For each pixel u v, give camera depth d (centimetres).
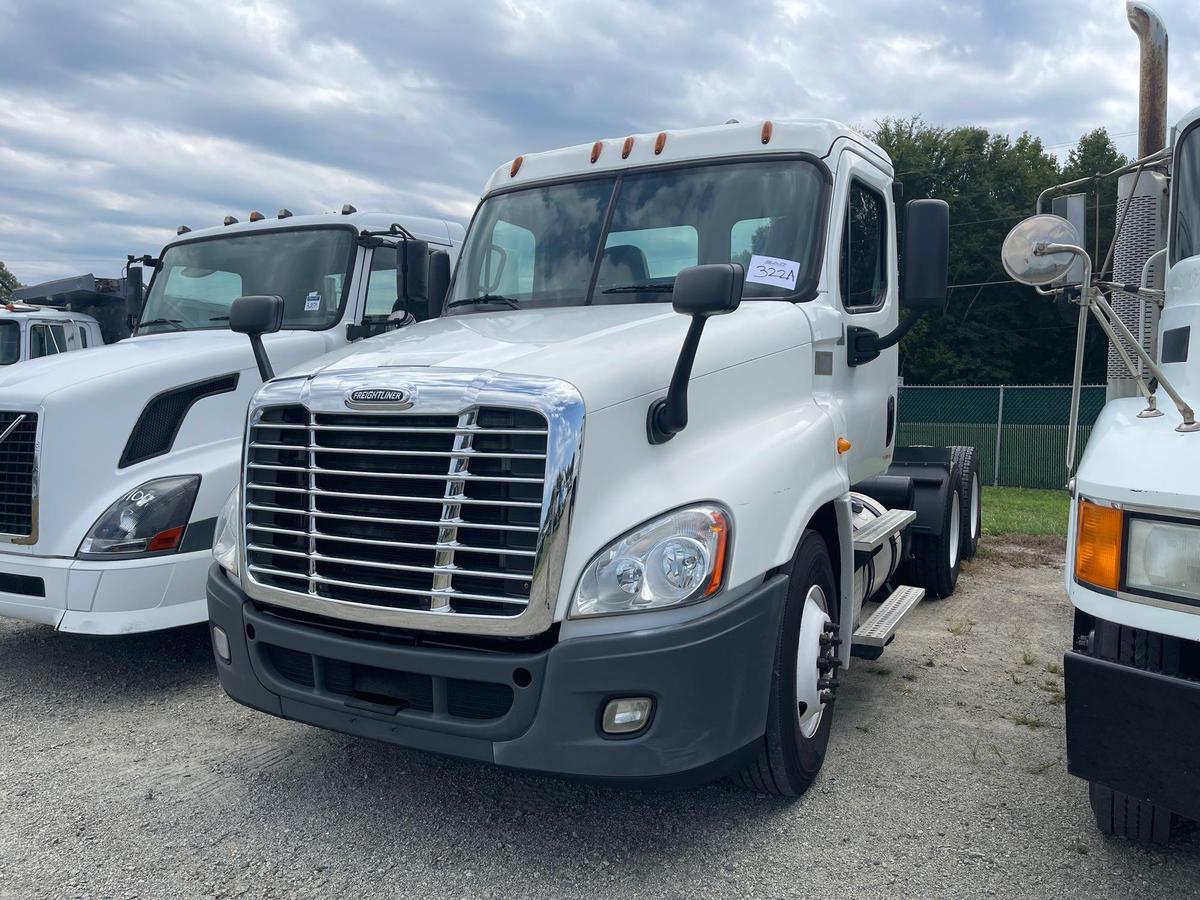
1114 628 270
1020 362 3941
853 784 378
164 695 486
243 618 348
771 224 424
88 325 1158
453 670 295
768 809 356
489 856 322
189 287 676
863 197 473
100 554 466
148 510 474
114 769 393
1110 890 299
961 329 3797
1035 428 2238
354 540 309
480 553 292
